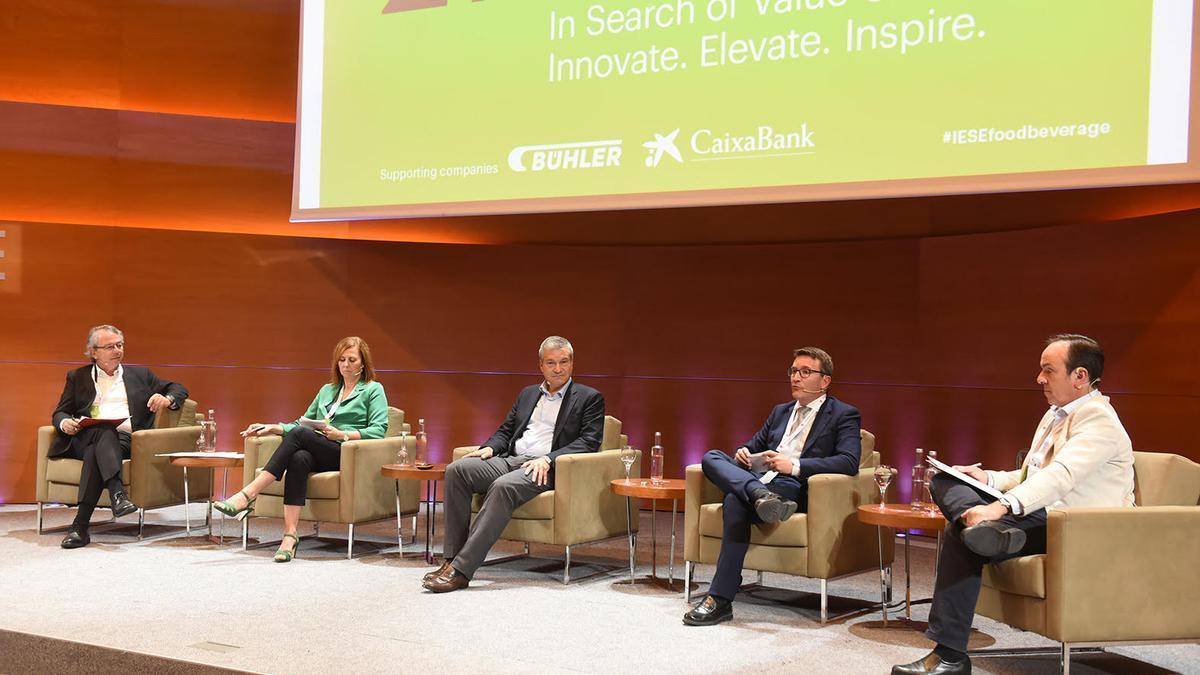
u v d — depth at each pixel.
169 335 6.54
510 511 4.34
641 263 6.52
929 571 4.79
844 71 4.81
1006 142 4.49
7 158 6.45
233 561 4.75
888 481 3.81
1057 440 3.28
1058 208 5.54
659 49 5.20
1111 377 5.06
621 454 4.58
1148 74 4.24
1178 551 2.97
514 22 5.54
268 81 6.87
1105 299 5.08
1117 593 2.93
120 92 6.75
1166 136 4.21
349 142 5.91
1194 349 4.72
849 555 3.88
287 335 6.66
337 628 3.56
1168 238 4.83
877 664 3.25
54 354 6.37
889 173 4.72
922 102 4.66
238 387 6.60
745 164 5.00
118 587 4.15
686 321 6.42
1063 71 4.39
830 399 4.25
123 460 5.27
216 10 6.83
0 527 5.54
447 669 3.09
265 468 4.84
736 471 3.91
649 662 3.23
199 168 6.74
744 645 3.46
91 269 6.44
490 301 6.69
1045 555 3.01
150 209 6.67
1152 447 4.88
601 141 5.32
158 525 5.73
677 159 5.14
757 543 3.87
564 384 4.83
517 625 3.66
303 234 6.88
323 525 5.83
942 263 5.75
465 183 5.63
